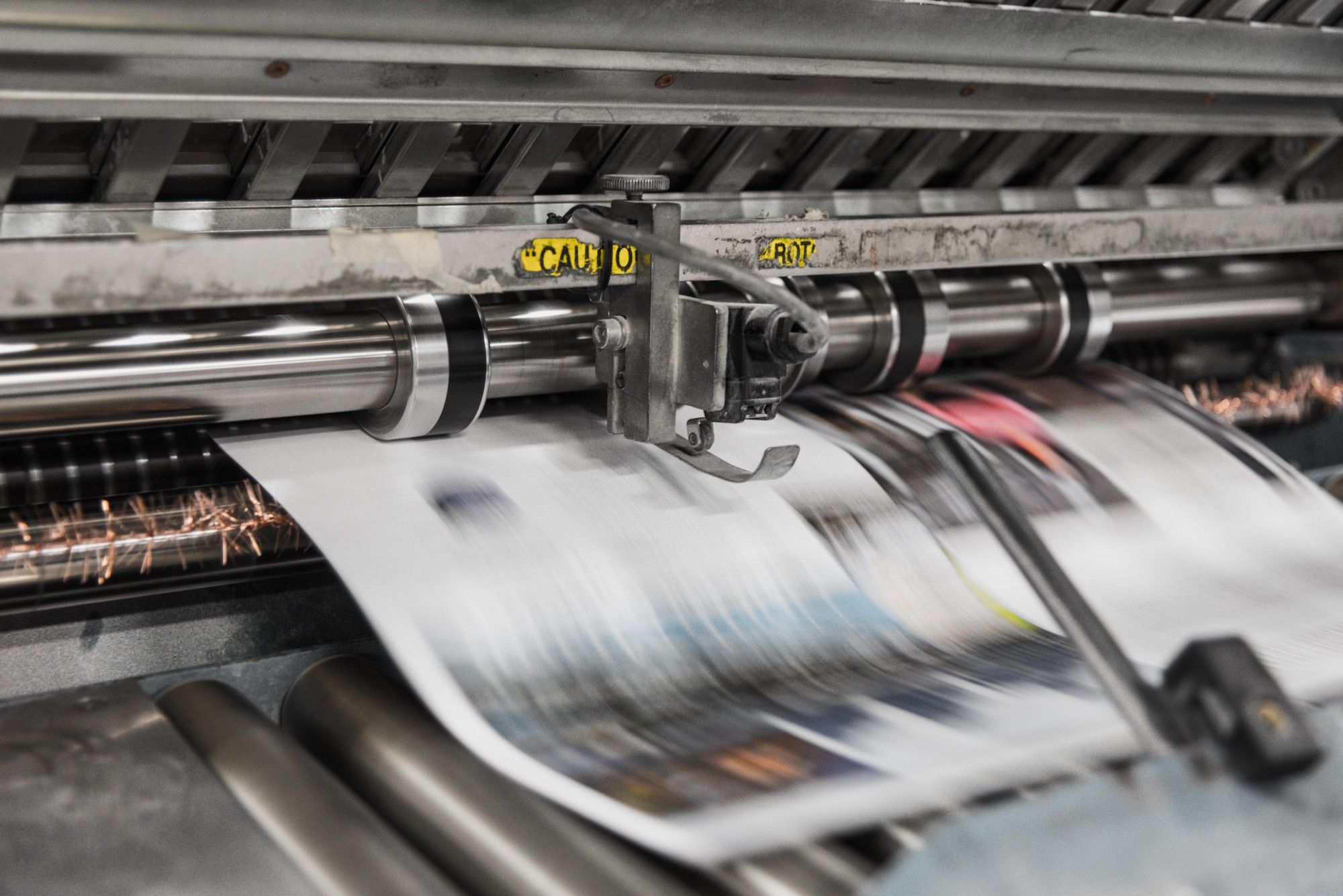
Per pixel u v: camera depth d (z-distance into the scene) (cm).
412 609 129
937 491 173
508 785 110
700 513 155
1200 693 92
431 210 156
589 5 134
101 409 141
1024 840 87
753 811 100
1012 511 111
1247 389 236
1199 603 159
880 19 153
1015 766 107
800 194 183
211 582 153
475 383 157
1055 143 205
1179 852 86
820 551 154
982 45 163
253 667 137
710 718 122
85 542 144
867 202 189
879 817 99
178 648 155
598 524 149
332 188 153
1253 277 231
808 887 93
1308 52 194
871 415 194
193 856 99
